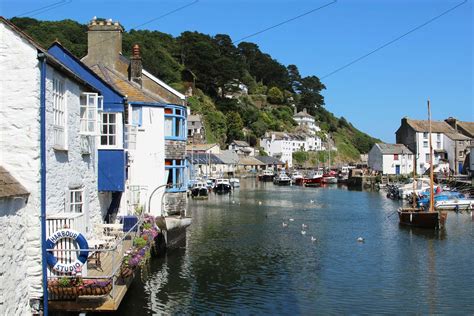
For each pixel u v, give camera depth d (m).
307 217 45.56
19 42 12.00
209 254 27.41
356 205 57.91
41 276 11.98
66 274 12.27
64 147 14.69
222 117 148.00
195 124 126.06
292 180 109.81
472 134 98.25
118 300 12.77
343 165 166.12
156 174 27.27
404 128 102.69
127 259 14.73
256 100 193.25
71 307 12.36
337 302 19.05
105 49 29.70
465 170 89.69
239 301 18.98
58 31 105.25
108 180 19.56
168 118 28.80
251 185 102.12
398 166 98.81
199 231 36.06
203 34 173.00
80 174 16.52
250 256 27.17
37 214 11.99
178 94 31.78
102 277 12.27
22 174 11.95
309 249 29.45
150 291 20.11
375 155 102.69
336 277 22.80
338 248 29.92
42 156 12.22
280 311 17.92
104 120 20.05
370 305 18.72
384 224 40.97
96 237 17.56
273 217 45.22
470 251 29.12
